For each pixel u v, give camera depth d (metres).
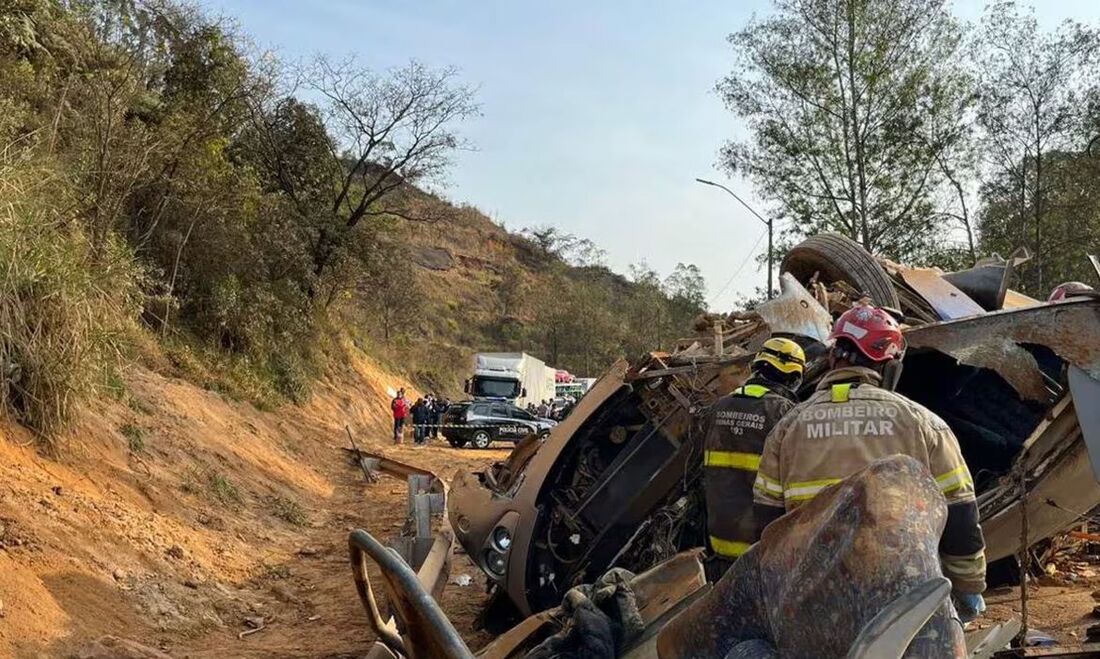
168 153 16.72
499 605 6.85
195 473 10.39
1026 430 6.03
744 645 2.47
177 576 7.30
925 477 2.33
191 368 16.77
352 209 30.11
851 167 29.05
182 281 18.72
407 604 2.67
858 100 28.77
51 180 9.66
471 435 31.31
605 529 6.16
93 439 8.85
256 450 14.40
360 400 30.14
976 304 7.07
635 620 3.43
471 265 100.25
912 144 28.39
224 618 7.02
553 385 50.00
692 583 3.53
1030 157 28.53
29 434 7.92
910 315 7.11
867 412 3.28
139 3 19.50
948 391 6.24
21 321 7.86
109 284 9.96
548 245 113.62
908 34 28.45
